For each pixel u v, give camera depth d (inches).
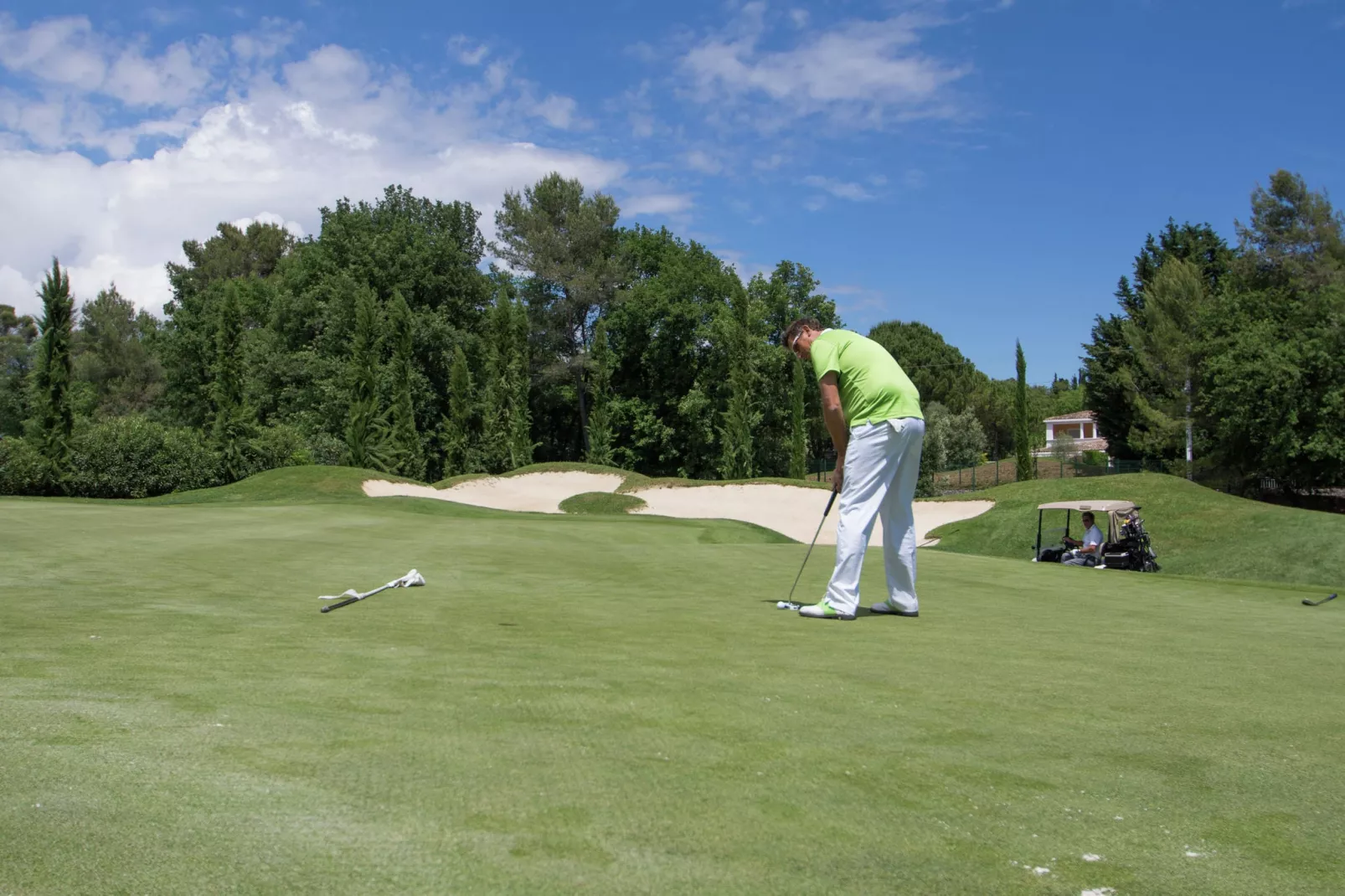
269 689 107.2
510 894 54.9
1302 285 1504.7
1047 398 3206.2
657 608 215.8
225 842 61.1
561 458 2096.5
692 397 1801.2
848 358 219.8
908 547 223.5
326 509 677.9
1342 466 1280.8
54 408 1096.2
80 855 58.1
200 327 1964.8
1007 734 99.8
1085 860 65.1
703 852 63.2
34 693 99.5
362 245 1733.5
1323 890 60.9
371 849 60.9
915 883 59.9
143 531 431.2
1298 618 239.9
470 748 85.4
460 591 242.4
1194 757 92.1
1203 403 1510.8
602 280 1899.6
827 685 124.0
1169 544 816.3
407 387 1547.7
